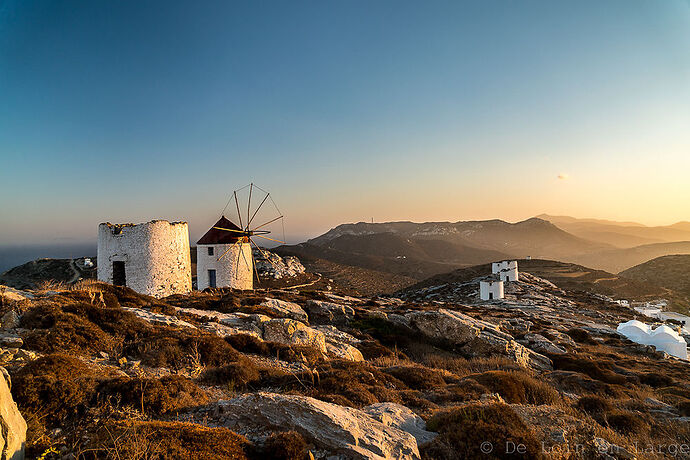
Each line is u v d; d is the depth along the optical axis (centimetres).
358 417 749
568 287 8994
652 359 3172
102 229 2605
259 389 1030
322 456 615
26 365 745
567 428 857
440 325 2617
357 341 2311
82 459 498
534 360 2433
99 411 670
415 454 655
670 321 6109
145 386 759
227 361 1205
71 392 668
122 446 511
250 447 603
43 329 1070
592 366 2347
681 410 1451
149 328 1308
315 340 1819
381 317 2948
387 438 676
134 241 2542
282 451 585
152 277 2581
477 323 2748
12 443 458
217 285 3491
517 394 1288
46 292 1520
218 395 925
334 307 2972
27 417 578
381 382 1222
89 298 1538
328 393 1015
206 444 555
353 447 612
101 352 1062
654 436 1084
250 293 3194
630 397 1756
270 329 1788
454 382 1377
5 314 1100
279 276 9712
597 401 1304
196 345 1211
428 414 964
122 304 1839
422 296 8044
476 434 701
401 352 2247
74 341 1050
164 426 585
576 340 3575
